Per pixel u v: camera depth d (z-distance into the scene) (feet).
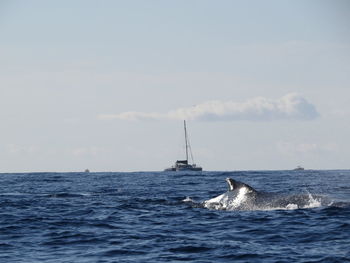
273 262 124.47
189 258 129.90
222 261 126.62
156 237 156.46
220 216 193.67
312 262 123.34
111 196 288.10
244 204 211.41
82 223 184.14
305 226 167.53
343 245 140.05
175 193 315.17
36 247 145.48
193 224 178.09
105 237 157.69
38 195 305.53
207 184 435.53
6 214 208.44
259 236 155.63
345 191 310.04
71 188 382.63
